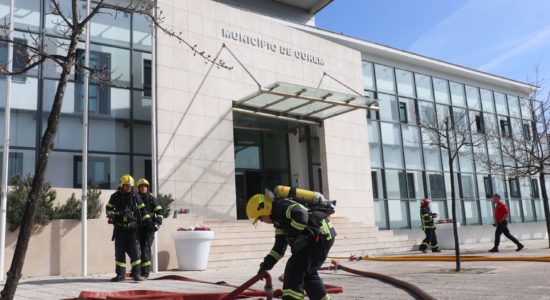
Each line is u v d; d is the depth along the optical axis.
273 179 21.69
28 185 10.91
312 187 21.44
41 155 4.22
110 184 15.97
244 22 19.70
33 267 10.33
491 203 27.48
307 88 16.95
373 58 24.95
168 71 16.95
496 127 24.53
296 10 25.20
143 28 17.50
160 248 12.34
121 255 9.12
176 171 16.45
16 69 13.63
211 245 13.96
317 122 21.28
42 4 15.42
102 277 10.16
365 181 22.28
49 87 15.38
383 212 23.03
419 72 26.61
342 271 10.59
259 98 18.17
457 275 8.99
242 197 20.69
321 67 22.11
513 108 30.84
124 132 16.55
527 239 24.83
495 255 13.76
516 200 28.81
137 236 9.23
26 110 14.88
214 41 18.50
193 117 17.27
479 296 6.32
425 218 17.02
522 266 10.20
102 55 16.41
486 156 25.28
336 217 19.50
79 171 15.55
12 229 10.34
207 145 17.42
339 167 21.41
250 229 16.03
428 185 25.09
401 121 25.02
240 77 19.02
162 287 8.16
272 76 20.14
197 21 18.12
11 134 14.50
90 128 15.88
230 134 18.19
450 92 27.75
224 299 4.96
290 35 21.25
